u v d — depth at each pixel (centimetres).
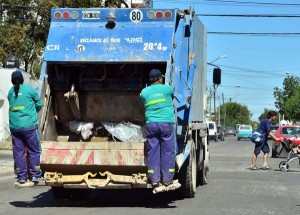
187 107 1026
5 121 3152
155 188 916
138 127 1026
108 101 1038
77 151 934
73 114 1041
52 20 1010
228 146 4166
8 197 1119
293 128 2688
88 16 998
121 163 922
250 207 966
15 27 3562
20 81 939
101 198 1096
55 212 909
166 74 941
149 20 986
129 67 1020
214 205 991
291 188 1257
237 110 15000
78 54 978
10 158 2194
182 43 1016
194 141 1150
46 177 952
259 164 2058
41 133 966
